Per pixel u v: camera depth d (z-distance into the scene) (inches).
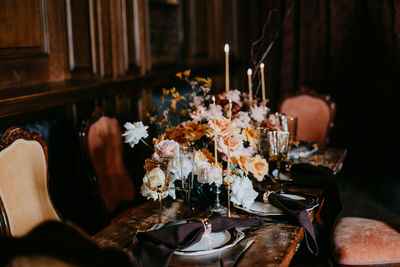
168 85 165.8
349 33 182.9
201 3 190.5
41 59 116.4
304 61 194.1
